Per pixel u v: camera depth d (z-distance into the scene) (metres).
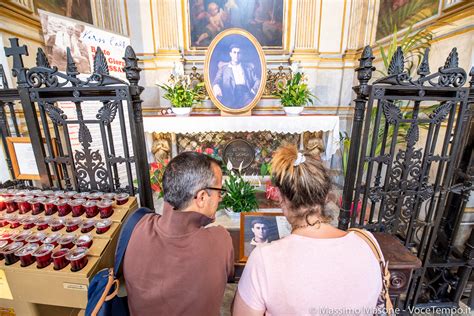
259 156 3.47
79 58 2.21
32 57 2.01
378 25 2.95
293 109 2.89
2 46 1.75
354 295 0.52
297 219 0.62
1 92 1.18
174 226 0.69
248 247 1.19
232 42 2.99
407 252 1.02
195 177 0.71
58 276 0.85
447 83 1.08
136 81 1.13
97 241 0.97
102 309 0.72
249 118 2.84
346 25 3.36
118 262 0.74
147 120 2.82
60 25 2.05
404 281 0.98
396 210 1.24
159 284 0.67
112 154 1.23
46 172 1.27
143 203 1.28
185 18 3.29
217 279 0.71
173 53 3.32
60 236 0.98
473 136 1.41
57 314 1.06
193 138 3.44
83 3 2.67
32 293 0.89
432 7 2.08
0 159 1.66
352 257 0.54
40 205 1.13
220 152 3.47
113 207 1.14
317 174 0.60
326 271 0.52
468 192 1.37
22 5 1.90
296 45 3.37
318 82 3.54
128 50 1.07
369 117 1.09
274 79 3.43
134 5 3.25
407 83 1.07
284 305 0.51
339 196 2.75
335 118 2.86
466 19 1.71
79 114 1.16
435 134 1.16
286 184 0.61
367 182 1.19
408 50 2.08
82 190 1.27
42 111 1.16
